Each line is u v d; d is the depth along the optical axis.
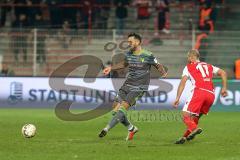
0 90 75.88
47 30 84.69
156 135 47.81
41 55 84.50
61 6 95.06
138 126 55.16
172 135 47.91
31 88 75.81
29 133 44.22
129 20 97.75
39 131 50.12
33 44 84.38
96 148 39.12
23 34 84.50
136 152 37.41
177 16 98.81
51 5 95.00
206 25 93.50
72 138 45.16
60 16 95.19
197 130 41.56
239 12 97.19
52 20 95.19
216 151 38.34
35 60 84.38
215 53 86.44
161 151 37.91
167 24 95.19
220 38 86.50
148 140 44.19
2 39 84.38
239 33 86.44
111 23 96.50
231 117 66.81
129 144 41.44
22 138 44.62
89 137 45.97
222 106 75.62
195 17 98.81
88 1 98.44
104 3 98.44
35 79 75.81
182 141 41.66
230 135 48.41
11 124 56.16
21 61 84.50
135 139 44.72
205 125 57.06
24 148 38.97
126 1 97.88
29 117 63.94
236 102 75.75
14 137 45.25
